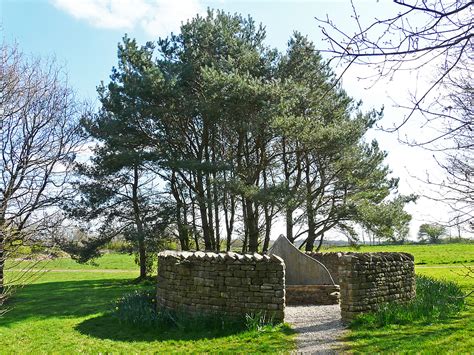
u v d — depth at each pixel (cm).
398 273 1189
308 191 2214
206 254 1102
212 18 2212
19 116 866
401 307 1066
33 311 1486
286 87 1888
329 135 1888
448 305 1130
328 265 1788
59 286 2309
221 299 1053
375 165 2216
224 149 2395
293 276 1455
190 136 2314
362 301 1059
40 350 933
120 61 2238
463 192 570
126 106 2067
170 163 1980
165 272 1194
